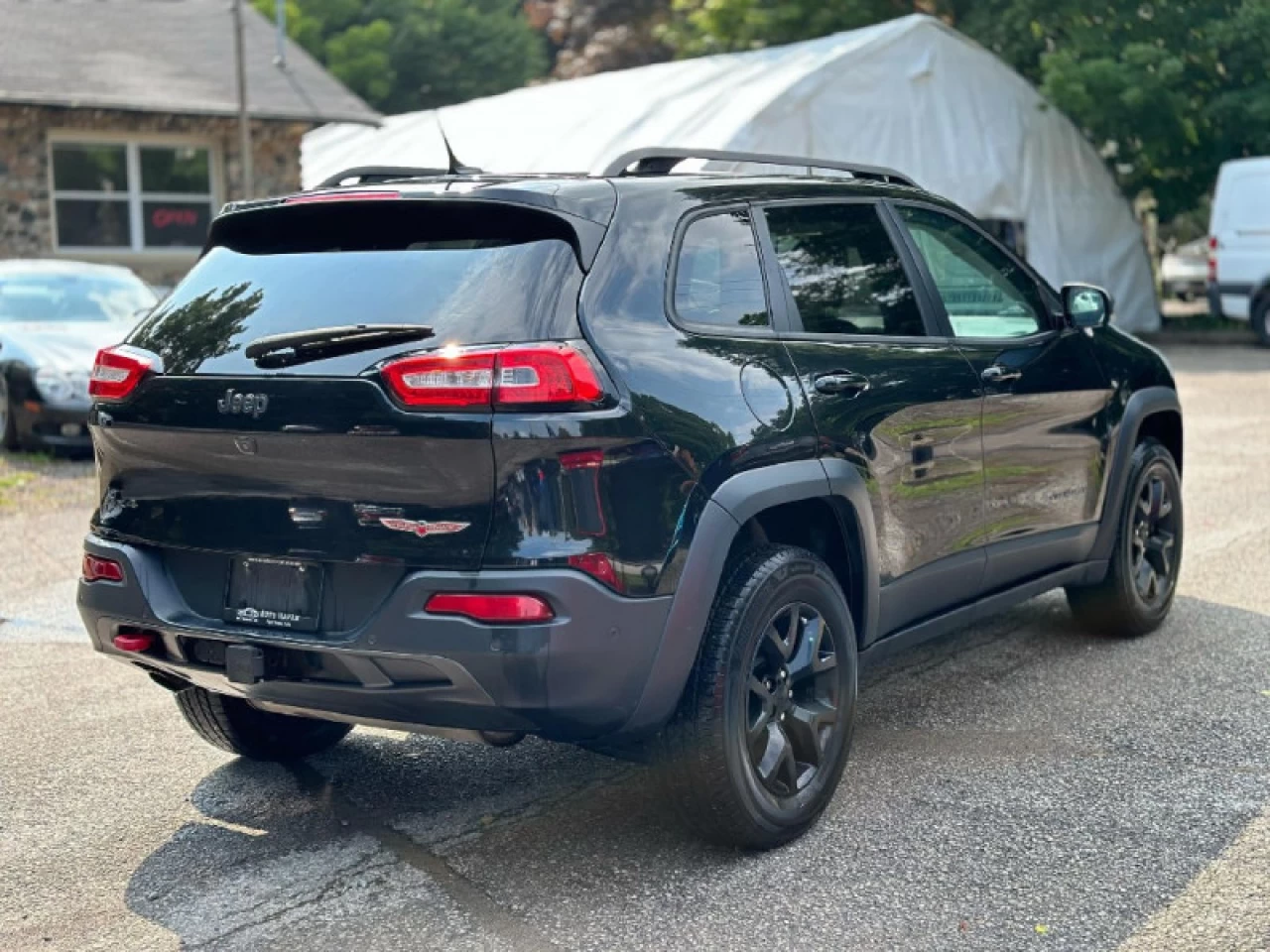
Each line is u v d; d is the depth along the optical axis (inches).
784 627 159.5
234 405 145.3
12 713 215.3
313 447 141.0
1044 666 225.9
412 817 171.5
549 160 796.6
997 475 197.3
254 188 849.5
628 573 139.3
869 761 185.2
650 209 154.8
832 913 141.8
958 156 820.6
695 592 144.8
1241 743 188.9
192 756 195.8
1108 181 904.9
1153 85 840.3
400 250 151.7
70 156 797.9
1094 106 858.8
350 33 1547.7
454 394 135.0
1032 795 171.8
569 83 957.2
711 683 148.3
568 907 145.2
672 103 797.2
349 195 152.8
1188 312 1078.4
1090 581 229.0
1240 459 427.8
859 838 160.4
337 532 141.7
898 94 791.1
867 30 812.0
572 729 140.9
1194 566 292.0
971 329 199.3
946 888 147.1
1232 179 834.8
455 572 135.8
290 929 142.1
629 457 139.8
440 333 139.9
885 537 174.1
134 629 157.5
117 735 204.7
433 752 195.9
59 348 467.8
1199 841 157.5
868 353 175.3
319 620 143.3
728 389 152.4
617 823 167.5
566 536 135.9
